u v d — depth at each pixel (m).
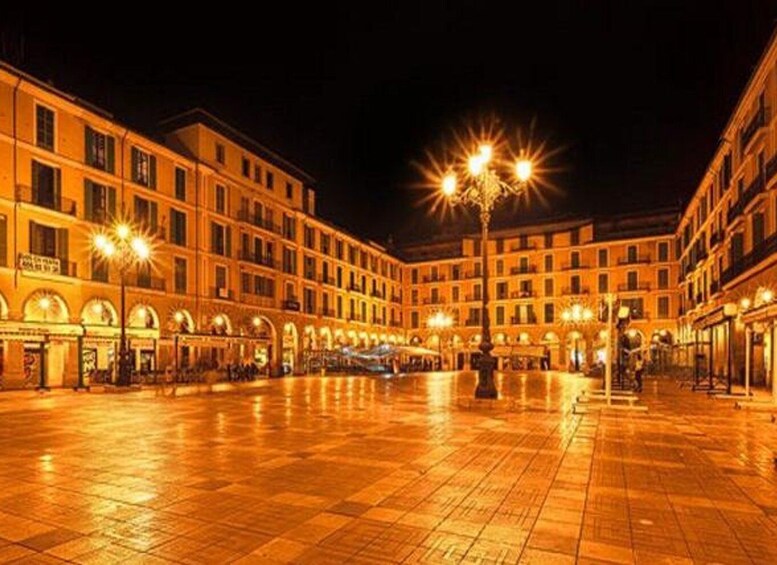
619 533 4.94
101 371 27.95
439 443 9.38
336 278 57.53
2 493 6.22
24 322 24.09
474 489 6.36
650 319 57.09
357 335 61.03
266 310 43.97
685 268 51.94
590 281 61.03
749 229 27.81
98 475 7.06
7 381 24.17
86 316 28.56
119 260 28.89
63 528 5.06
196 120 37.66
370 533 4.92
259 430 10.95
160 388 24.33
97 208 29.70
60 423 12.30
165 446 9.15
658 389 23.94
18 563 4.27
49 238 27.14
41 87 26.42
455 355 68.88
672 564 4.27
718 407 15.62
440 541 4.73
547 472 7.23
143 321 32.34
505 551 4.51
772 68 24.36
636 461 7.94
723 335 32.34
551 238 64.19
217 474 7.10
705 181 39.78
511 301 65.50
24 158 25.81
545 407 15.20
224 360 38.09
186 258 35.81
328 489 6.36
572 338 60.88
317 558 4.37
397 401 17.28
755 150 27.06
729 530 5.04
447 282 70.62
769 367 22.38
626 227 61.34
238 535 4.88
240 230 41.19
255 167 43.81
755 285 26.27
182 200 35.72
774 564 4.29
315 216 53.25
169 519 5.30
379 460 7.96
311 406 15.81
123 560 4.34
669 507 5.71
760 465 7.71
